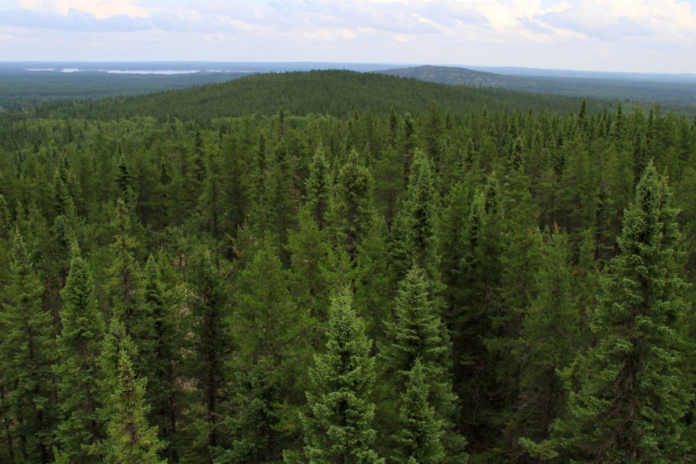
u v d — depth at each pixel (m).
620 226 44.62
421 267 28.48
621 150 64.75
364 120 79.06
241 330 23.95
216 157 60.78
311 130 86.31
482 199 33.53
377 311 27.58
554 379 24.41
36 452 30.36
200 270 26.06
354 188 35.03
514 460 25.22
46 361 28.77
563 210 55.19
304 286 30.12
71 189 63.19
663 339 17.95
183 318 26.81
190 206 68.00
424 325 20.97
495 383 30.61
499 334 30.12
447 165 61.00
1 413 30.53
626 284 17.98
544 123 97.44
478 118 106.94
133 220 54.97
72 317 24.86
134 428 19.23
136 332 26.11
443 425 22.00
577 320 24.61
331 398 17.34
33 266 43.28
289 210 48.31
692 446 19.22
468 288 31.19
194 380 28.86
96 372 25.50
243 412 23.58
